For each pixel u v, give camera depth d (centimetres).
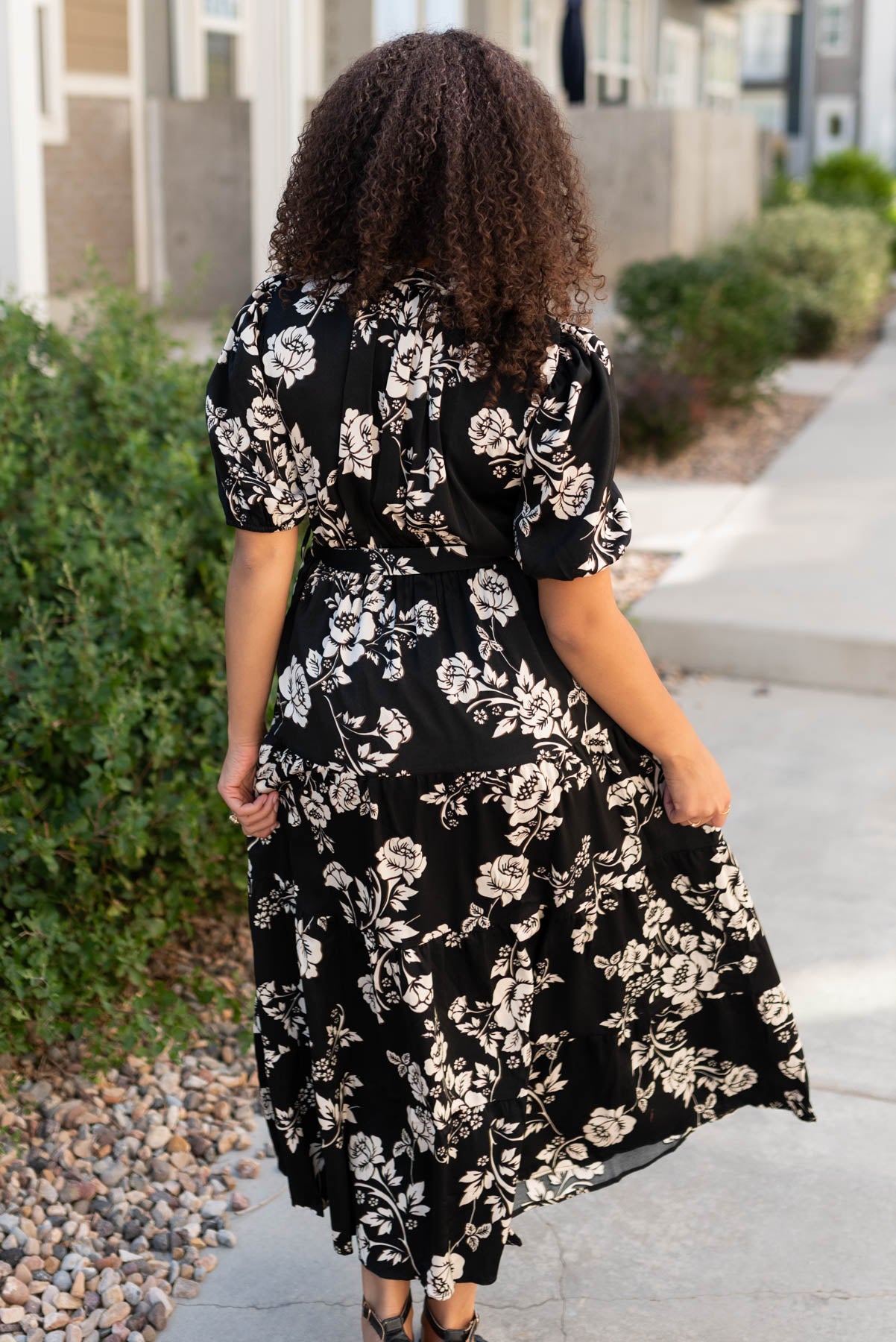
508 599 158
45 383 324
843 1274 217
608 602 155
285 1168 188
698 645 508
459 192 143
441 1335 186
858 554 605
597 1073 179
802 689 494
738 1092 191
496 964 166
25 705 253
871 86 3741
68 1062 269
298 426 153
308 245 151
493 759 155
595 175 1215
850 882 347
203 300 1069
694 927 180
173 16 1052
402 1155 174
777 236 1427
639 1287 215
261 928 176
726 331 959
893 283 2162
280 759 165
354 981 170
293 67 635
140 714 261
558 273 148
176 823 263
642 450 850
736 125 1446
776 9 2627
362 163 148
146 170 1047
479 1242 173
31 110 516
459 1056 167
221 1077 269
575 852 164
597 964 173
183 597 297
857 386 1151
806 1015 289
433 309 148
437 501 151
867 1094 264
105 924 266
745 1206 233
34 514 286
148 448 309
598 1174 190
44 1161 243
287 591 163
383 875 159
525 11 1403
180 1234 226
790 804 394
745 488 764
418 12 1143
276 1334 207
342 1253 185
